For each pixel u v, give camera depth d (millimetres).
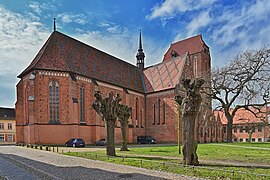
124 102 63781
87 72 55000
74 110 47344
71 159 21344
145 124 69625
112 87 60750
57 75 47750
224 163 17125
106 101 24141
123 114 31562
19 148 37875
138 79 74625
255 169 14016
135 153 26203
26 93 49562
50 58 48781
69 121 47062
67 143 42812
